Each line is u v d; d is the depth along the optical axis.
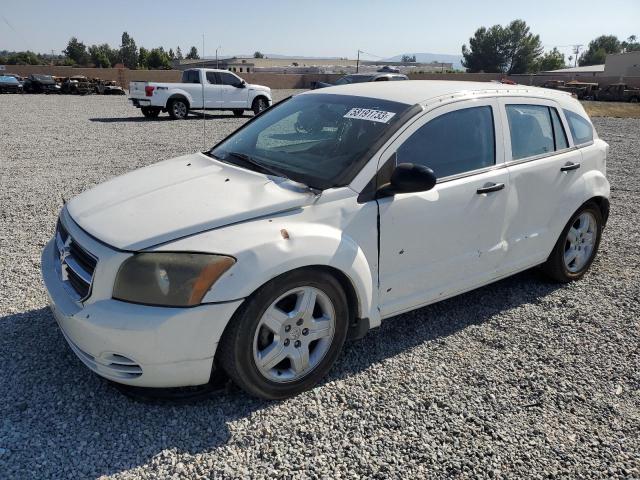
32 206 6.96
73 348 2.92
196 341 2.67
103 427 2.80
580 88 44.47
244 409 2.97
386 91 3.93
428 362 3.51
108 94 39.16
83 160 10.54
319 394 3.13
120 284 2.67
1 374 3.21
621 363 3.58
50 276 3.14
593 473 2.62
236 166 3.61
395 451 2.72
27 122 17.61
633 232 6.45
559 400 3.17
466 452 2.73
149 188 3.33
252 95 21.80
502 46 89.31
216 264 2.66
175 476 2.51
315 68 84.44
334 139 3.58
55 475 2.48
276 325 2.90
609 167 10.91
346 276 3.09
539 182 4.19
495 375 3.39
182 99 19.91
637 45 131.75
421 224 3.46
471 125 3.82
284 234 2.84
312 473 2.55
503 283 4.83
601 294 4.65
